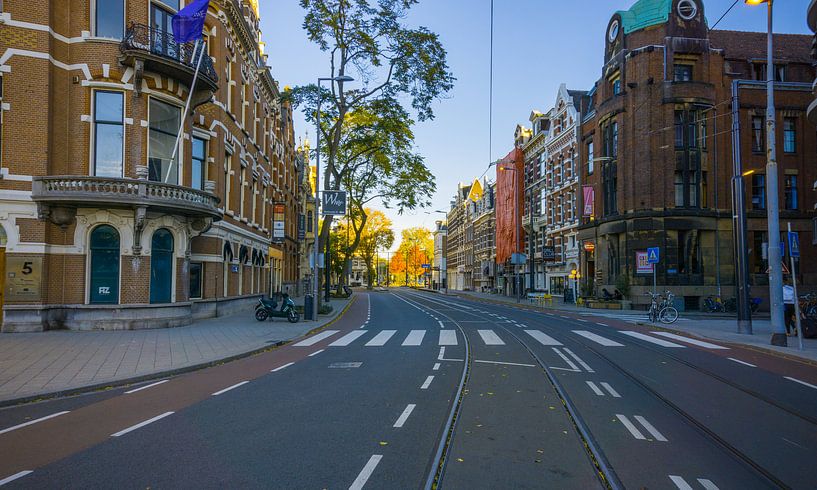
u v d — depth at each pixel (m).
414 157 32.66
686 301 30.61
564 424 6.52
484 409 7.23
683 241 30.88
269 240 34.12
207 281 21.53
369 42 24.11
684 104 31.09
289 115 43.50
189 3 18.70
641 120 31.44
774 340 13.77
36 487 4.52
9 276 15.51
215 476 4.76
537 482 4.66
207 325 18.56
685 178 30.83
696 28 31.67
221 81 22.20
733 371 10.25
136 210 16.27
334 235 56.47
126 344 13.32
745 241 16.84
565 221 41.56
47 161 15.89
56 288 16.17
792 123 32.41
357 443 5.71
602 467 5.03
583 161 38.09
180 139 16.70
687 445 5.73
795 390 8.53
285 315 20.44
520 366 10.67
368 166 34.81
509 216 54.59
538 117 48.50
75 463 5.12
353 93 26.59
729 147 31.77
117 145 16.77
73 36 16.58
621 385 8.86
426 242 112.62
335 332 17.70
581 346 13.73
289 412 7.05
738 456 5.40
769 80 14.88
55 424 6.57
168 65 16.91
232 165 24.30
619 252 32.88
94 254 16.52
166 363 10.72
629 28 32.78
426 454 5.35
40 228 15.81
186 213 18.03
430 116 26.55
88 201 15.74
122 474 4.81
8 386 8.51
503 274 56.75
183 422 6.59
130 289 16.59
